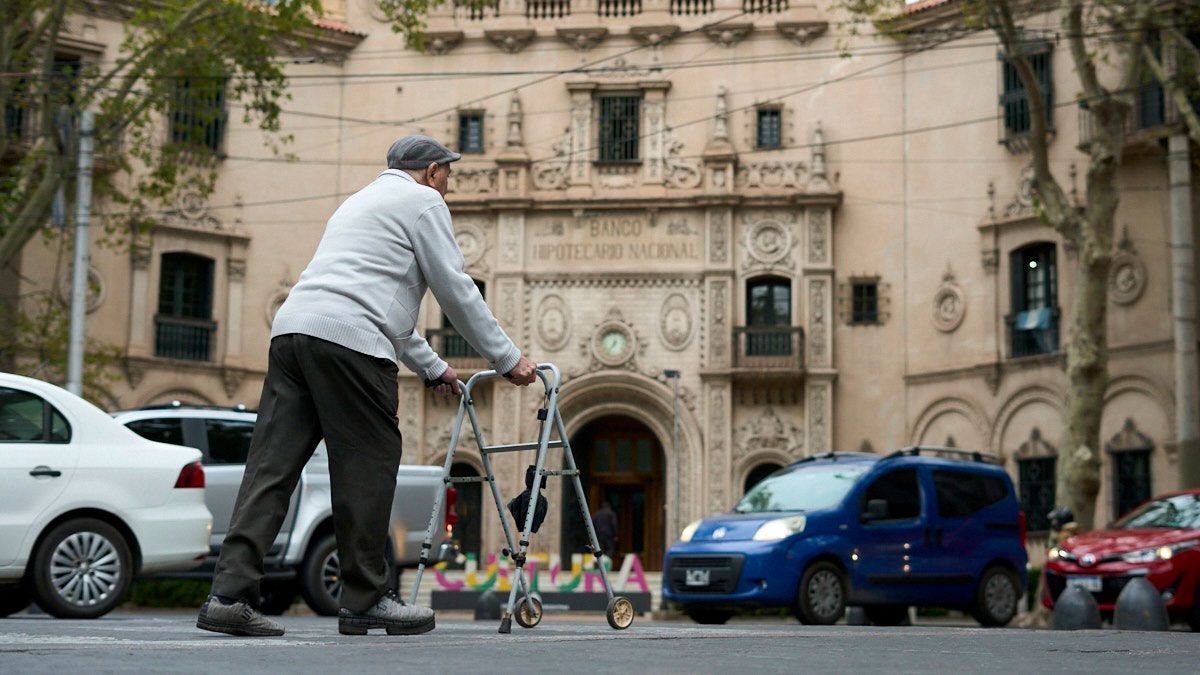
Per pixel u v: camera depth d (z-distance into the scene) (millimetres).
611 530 31062
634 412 33750
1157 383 27625
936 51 32344
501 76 34438
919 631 8320
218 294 32188
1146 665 4559
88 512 10117
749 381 33000
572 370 33562
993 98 31359
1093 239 22484
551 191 34156
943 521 15445
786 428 32906
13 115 28906
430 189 5520
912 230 32375
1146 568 14398
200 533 10508
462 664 3793
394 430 5340
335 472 5250
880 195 32812
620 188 34000
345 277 5258
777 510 15180
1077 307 22766
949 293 31594
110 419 10398
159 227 31312
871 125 33031
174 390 31297
